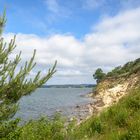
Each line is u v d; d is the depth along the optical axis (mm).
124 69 88312
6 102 9016
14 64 9094
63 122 13367
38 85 9211
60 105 63406
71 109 48844
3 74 8906
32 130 12195
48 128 12602
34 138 11648
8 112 9117
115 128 13828
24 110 49312
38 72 9281
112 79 83500
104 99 29000
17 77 8953
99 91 87562
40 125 12719
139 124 12633
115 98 27578
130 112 14938
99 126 14281
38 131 12484
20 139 10820
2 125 9422
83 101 75938
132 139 11547
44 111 48344
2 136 9469
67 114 38844
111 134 12758
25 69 9070
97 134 13641
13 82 8898
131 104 15961
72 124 13375
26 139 11336
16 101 9195
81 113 37719
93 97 89250
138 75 38219
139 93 17234
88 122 15477
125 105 16031
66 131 13109
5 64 8984
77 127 14273
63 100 85625
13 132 10328
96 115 17000
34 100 88562
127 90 28297
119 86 36875
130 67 85500
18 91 8961
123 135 12125
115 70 94750
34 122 12797
